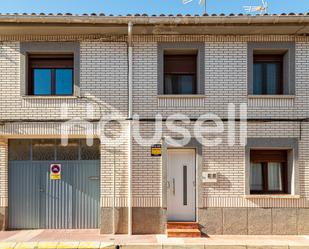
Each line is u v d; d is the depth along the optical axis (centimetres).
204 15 771
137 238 761
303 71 823
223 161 810
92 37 826
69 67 852
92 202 845
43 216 841
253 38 827
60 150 855
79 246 704
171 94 834
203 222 801
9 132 812
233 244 717
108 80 823
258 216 801
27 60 834
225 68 823
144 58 826
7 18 746
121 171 815
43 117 816
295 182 801
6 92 819
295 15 753
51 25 772
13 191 845
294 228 798
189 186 828
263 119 810
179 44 826
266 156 839
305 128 814
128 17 761
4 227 820
